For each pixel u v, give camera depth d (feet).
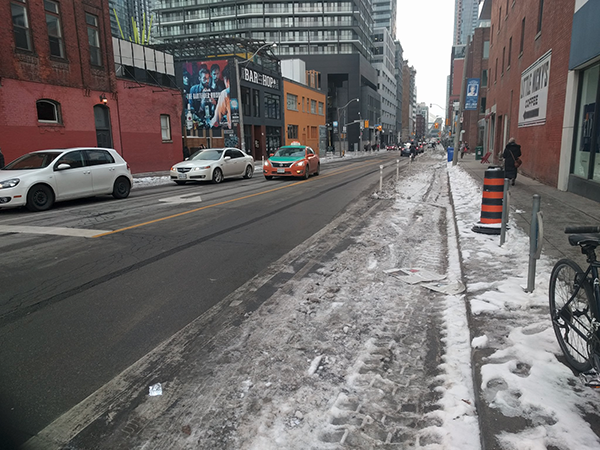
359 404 9.48
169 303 15.21
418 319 13.92
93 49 69.21
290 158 64.59
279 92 152.76
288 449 8.09
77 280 17.56
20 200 34.50
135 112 77.82
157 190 52.29
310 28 293.84
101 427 8.82
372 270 19.07
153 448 8.21
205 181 62.44
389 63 435.53
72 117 65.26
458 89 264.93
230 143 123.54
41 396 9.84
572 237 9.37
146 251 22.03
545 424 7.94
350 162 131.34
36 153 39.17
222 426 8.82
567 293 10.07
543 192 39.86
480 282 15.89
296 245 23.53
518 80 65.87
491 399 8.82
